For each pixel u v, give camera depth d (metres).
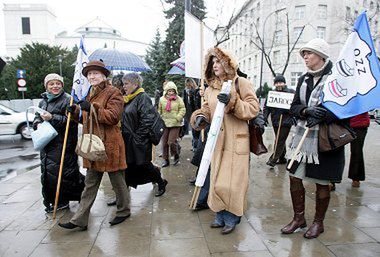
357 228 3.36
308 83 3.06
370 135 12.53
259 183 5.09
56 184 3.82
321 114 2.80
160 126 4.08
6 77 28.08
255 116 3.07
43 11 53.78
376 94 2.80
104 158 3.16
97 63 3.28
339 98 2.81
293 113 3.12
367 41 2.87
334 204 4.07
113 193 4.67
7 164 7.75
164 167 6.25
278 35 32.38
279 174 5.66
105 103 3.29
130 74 4.06
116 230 3.40
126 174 4.25
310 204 4.12
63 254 2.91
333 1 30.89
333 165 2.94
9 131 11.91
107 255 2.88
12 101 22.73
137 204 4.18
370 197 4.35
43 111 3.64
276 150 6.03
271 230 3.35
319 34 31.70
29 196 4.59
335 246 2.98
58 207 4.00
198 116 3.43
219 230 3.37
